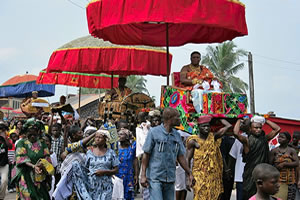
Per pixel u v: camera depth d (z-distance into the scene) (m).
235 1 8.09
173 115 5.95
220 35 10.48
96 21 8.33
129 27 10.78
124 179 8.44
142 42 11.16
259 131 6.98
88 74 16.36
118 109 11.03
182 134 8.57
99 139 6.55
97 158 6.55
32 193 7.31
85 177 6.65
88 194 6.42
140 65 13.11
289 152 7.12
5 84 18.73
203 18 7.70
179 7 7.65
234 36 10.12
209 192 6.99
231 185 8.42
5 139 9.08
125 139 8.53
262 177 3.85
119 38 10.73
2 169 8.68
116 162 6.68
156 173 5.85
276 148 7.25
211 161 7.09
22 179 7.37
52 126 9.30
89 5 8.49
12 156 11.58
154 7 7.64
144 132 8.87
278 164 7.08
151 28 11.04
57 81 16.11
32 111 13.57
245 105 7.68
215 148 7.20
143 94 11.50
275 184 3.84
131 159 8.57
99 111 12.38
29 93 19.58
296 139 9.14
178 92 7.79
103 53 13.04
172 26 11.01
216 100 7.40
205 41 10.89
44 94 19.61
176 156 6.04
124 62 12.98
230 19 7.96
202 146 7.10
